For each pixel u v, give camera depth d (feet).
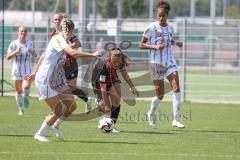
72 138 118.11
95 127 136.05
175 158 98.43
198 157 99.66
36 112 169.68
